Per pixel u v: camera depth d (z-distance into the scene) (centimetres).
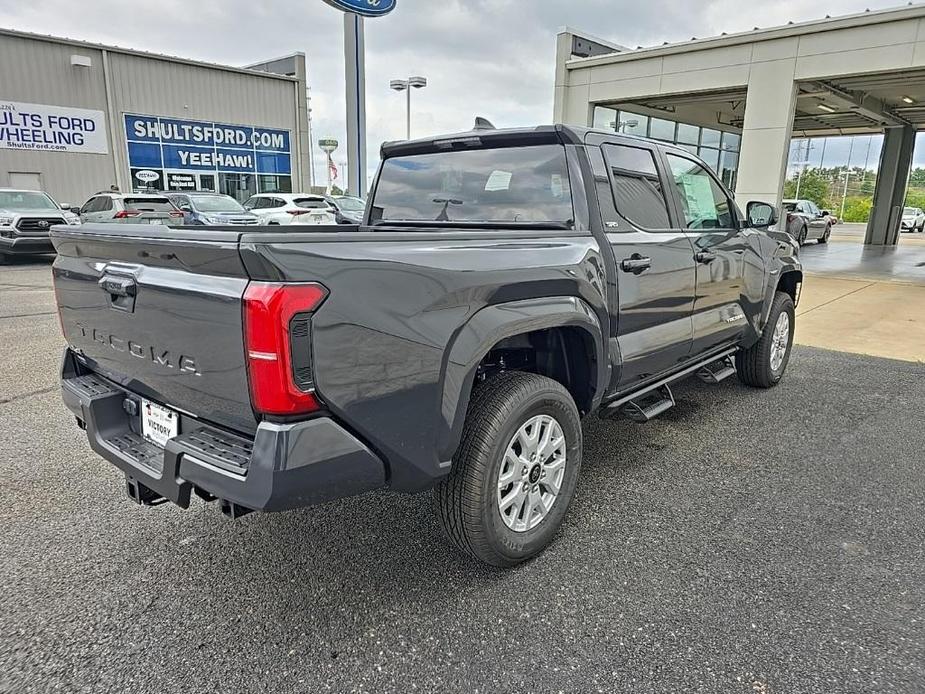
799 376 550
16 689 192
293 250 175
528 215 313
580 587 244
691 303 366
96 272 234
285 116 2462
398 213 367
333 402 187
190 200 1555
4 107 1786
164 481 207
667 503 312
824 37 1189
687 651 208
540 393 252
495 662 204
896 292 1060
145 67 2050
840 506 309
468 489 234
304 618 226
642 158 342
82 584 246
